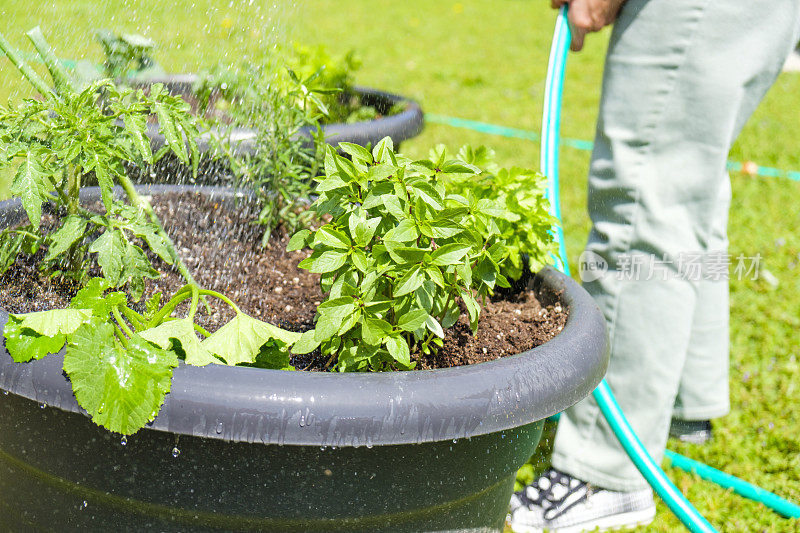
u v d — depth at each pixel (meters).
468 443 1.06
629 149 1.61
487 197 1.39
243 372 0.98
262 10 2.84
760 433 2.19
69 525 1.14
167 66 3.73
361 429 0.95
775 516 1.89
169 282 1.57
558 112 1.79
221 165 1.93
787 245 3.47
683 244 1.62
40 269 1.34
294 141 1.75
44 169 1.17
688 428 2.11
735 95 1.54
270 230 1.71
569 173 4.28
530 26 8.79
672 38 1.54
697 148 1.58
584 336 1.18
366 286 1.08
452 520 1.15
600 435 1.78
